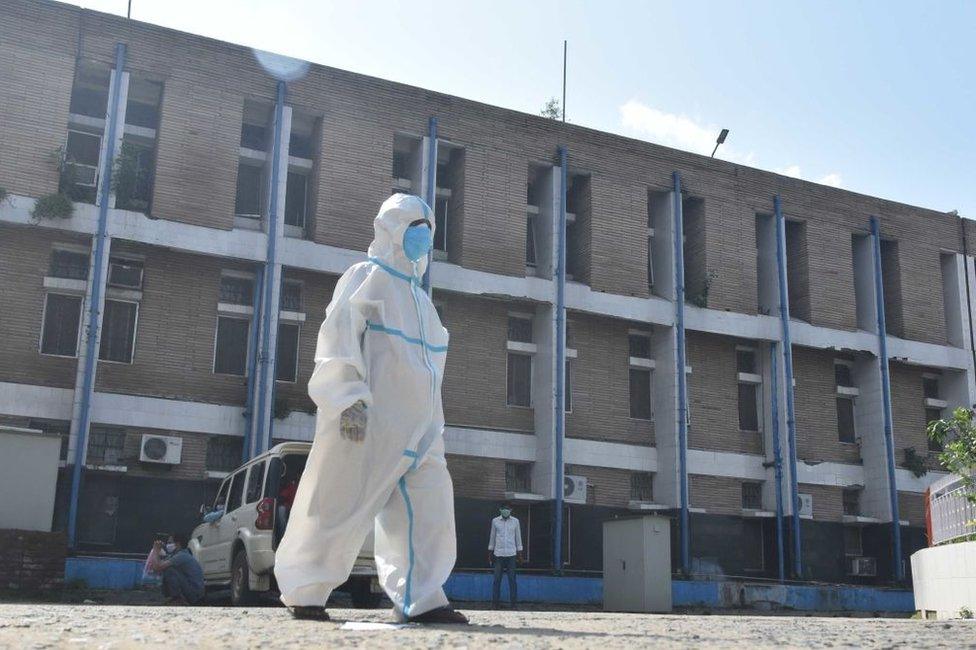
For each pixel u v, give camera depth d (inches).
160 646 128.7
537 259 1025.5
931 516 624.1
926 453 1175.0
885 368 1144.2
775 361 1089.4
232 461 861.8
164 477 825.5
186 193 860.0
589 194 1035.9
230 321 893.8
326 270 893.2
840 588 987.9
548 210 1017.5
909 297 1197.1
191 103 878.4
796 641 160.9
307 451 530.3
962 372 1210.6
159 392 846.5
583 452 992.2
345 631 164.7
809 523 1076.5
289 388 893.8
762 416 1095.6
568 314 1030.4
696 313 1056.8
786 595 957.2
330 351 204.1
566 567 957.8
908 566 1111.0
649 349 1069.8
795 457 1058.7
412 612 202.4
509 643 143.1
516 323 1013.2
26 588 605.6
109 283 850.8
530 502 957.8
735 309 1078.4
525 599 864.9
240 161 924.0
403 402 207.5
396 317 211.2
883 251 1224.8
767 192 1130.0
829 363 1155.9
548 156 1019.3
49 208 800.9
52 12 840.3
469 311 981.2
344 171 923.4
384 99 954.1
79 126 861.2
